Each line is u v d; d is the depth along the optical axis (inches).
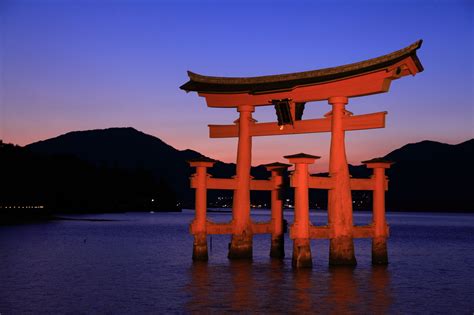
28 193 6333.7
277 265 1534.2
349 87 1380.4
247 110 1553.9
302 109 1530.5
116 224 5359.3
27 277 1414.9
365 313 1018.7
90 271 1536.7
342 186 1411.2
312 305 1067.9
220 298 1127.6
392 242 3176.7
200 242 1585.9
